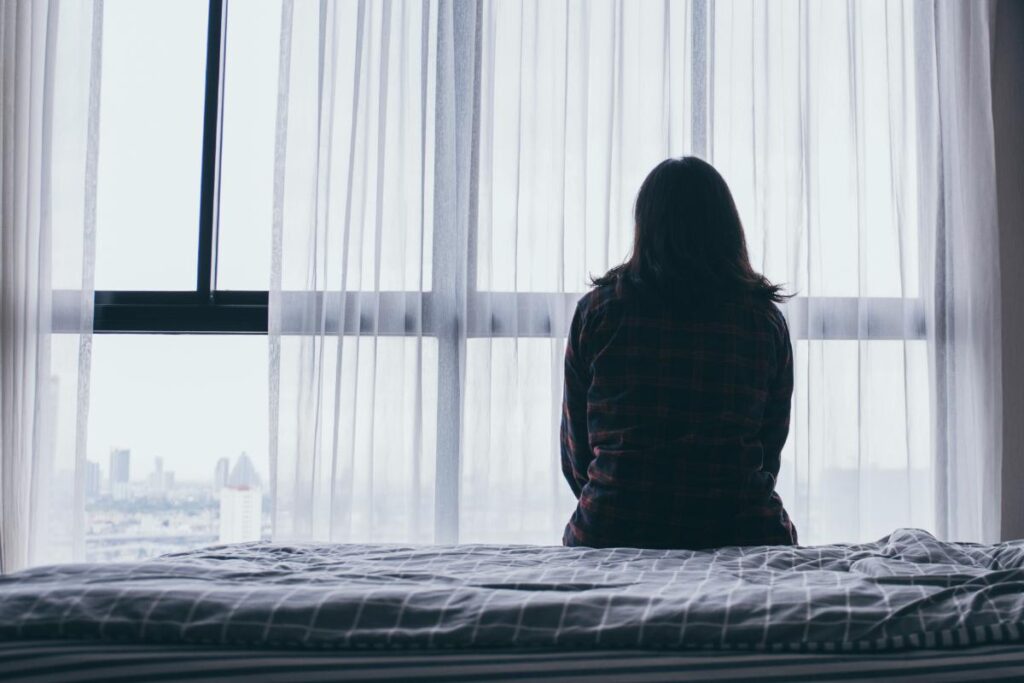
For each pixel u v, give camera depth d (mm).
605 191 2371
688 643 759
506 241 2398
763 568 1023
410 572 970
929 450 2352
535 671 745
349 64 2443
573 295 2365
